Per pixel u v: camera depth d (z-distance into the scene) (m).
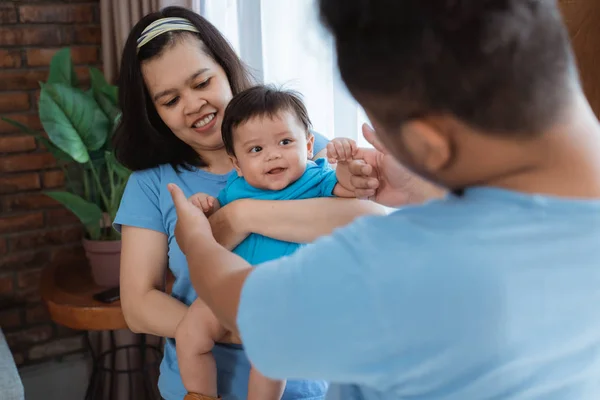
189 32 1.24
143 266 1.25
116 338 2.51
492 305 0.51
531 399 0.54
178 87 1.22
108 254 2.07
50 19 2.48
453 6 0.47
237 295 0.65
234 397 1.19
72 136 2.01
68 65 2.20
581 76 1.10
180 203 0.90
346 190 1.13
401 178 1.02
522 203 0.54
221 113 1.26
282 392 1.13
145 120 1.27
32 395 2.59
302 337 0.56
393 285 0.53
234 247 1.14
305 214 1.09
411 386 0.56
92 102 2.08
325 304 0.55
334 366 0.56
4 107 2.44
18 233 2.52
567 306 0.52
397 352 0.54
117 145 1.32
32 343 2.59
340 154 1.06
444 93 0.49
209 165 1.32
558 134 0.51
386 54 0.50
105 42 2.42
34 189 2.53
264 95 1.14
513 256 0.51
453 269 0.52
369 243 0.56
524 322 0.51
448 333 0.52
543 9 0.50
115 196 2.15
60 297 2.03
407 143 0.54
